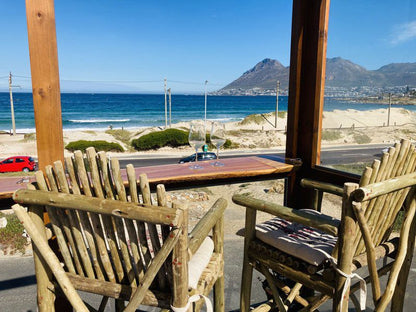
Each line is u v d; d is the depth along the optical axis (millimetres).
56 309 1657
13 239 5219
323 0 2059
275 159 2297
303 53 2189
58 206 1050
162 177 1651
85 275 1227
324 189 1682
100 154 983
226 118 67250
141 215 932
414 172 1247
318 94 2121
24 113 60625
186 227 948
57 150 1568
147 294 1090
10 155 24156
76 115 62844
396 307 1470
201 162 2148
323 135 2135
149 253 1054
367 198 1023
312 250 1331
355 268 1209
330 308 2328
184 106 85188
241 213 7160
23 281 3574
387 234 1350
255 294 2875
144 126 53625
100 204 990
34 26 1478
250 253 1565
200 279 1256
